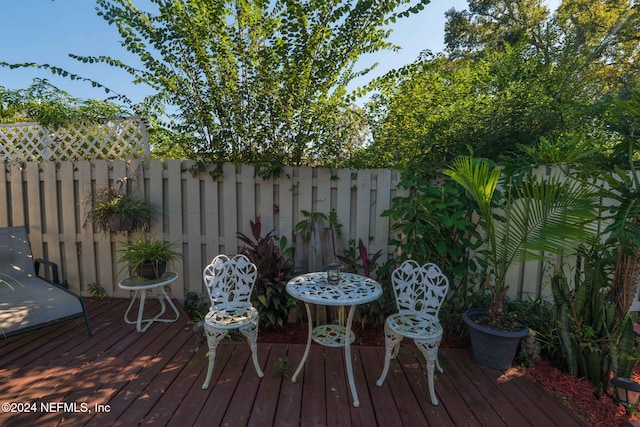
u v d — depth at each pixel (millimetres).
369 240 3389
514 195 2596
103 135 3725
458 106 3377
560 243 2182
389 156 3729
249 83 3301
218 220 3545
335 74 3346
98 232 3680
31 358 2412
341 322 2807
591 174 2506
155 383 2135
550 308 2914
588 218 2111
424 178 3215
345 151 3811
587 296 2400
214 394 2035
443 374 2336
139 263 2861
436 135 3348
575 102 3209
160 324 3061
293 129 3521
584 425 1835
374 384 2193
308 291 2133
